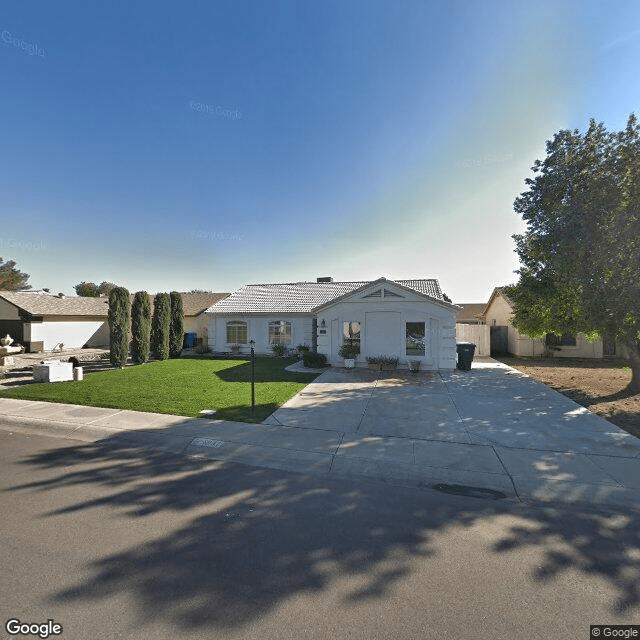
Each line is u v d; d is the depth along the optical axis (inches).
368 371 550.3
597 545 134.1
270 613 100.1
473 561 124.1
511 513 158.4
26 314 956.6
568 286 399.5
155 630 93.8
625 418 297.6
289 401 358.0
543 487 181.9
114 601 103.8
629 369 580.1
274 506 163.5
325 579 114.3
